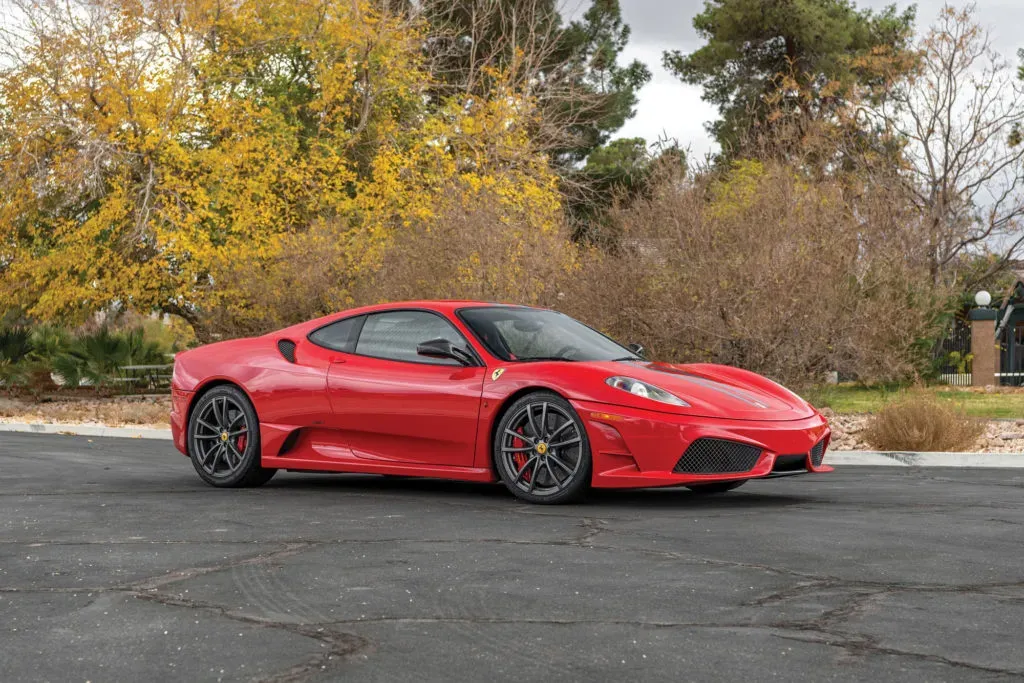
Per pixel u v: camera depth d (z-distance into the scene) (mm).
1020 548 4965
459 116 19047
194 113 19781
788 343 12188
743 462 6180
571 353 7004
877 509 6312
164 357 23375
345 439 7172
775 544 5059
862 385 20141
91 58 19156
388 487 7516
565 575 4363
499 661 3168
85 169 18953
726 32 38969
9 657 3230
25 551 4957
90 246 19688
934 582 4227
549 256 12734
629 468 6223
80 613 3768
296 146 20078
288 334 7637
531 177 16625
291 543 5129
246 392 7496
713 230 12227
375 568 4516
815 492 7293
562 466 6355
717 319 12125
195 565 4605
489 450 6605
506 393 6520
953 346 24328
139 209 19156
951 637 3412
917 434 10234
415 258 13453
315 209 18594
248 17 20688
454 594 4031
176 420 7781
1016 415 14875
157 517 6012
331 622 3635
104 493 7184
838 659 3174
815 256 12359
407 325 7199
